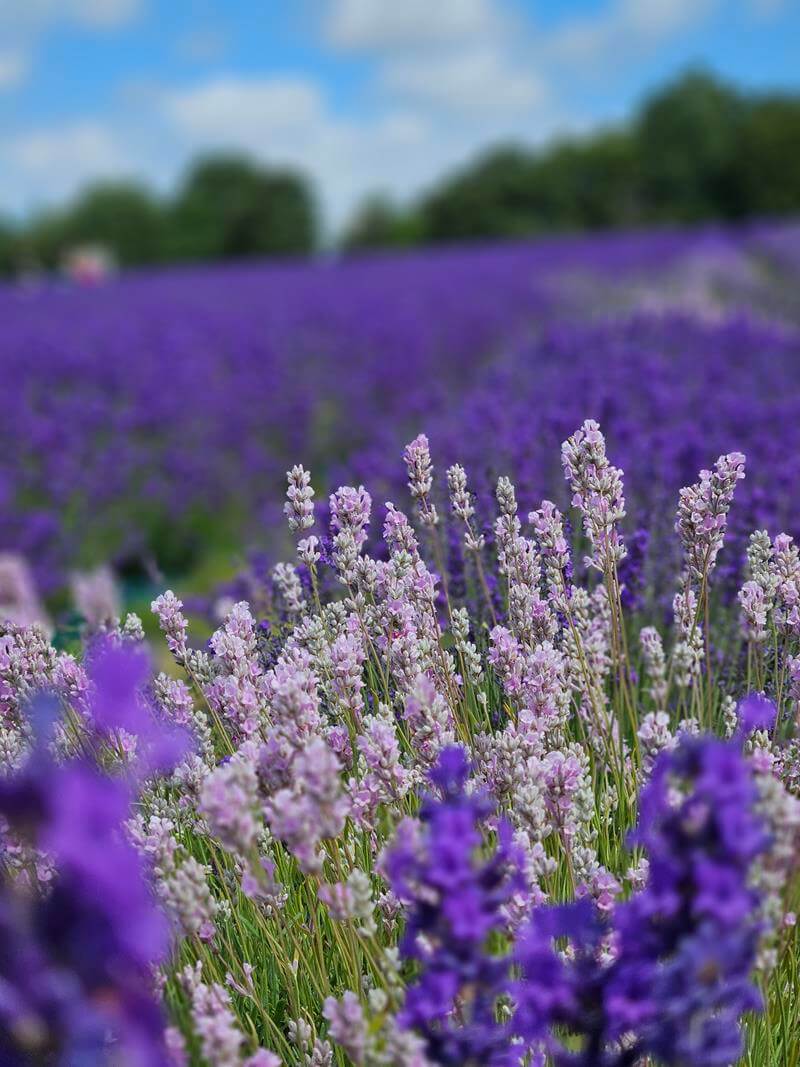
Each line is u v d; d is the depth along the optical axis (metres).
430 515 0.93
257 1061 0.75
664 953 0.71
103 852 0.66
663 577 1.12
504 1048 0.74
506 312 4.50
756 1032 0.80
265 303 5.30
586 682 0.89
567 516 1.09
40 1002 0.69
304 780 0.76
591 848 0.85
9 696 0.86
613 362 2.29
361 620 0.89
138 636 0.89
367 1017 0.79
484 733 0.86
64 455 2.75
